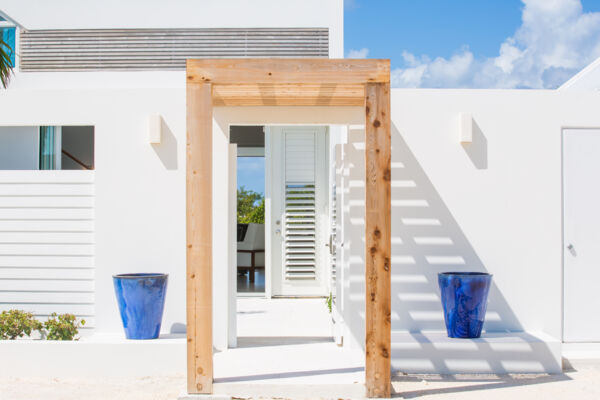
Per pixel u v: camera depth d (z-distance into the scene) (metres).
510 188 6.11
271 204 9.66
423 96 6.10
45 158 7.42
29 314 5.92
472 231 6.08
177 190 6.10
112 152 6.12
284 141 9.74
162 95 6.12
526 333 5.95
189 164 4.63
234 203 6.18
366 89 4.65
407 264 6.05
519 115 6.13
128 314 5.63
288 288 9.68
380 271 4.64
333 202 7.17
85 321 6.11
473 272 6.04
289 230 9.70
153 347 5.43
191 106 4.64
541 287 6.08
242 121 6.04
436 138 6.09
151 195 6.10
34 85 9.62
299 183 9.73
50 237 6.16
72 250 6.15
